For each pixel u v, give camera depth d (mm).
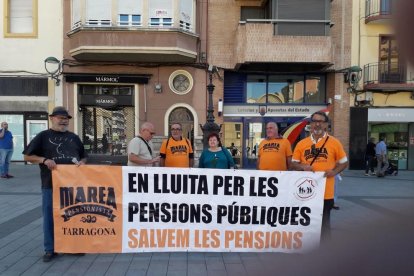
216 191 4406
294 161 4715
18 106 14328
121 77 14047
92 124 14625
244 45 13797
